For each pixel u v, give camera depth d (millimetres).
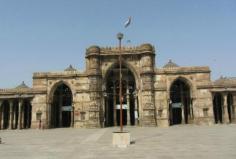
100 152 23641
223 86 64688
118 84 70312
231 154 20891
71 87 67562
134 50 67125
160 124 63750
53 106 69625
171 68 66250
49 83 68250
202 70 65688
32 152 24500
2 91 68438
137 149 25109
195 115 64375
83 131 53438
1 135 47469
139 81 66438
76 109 66312
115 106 68188
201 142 29625
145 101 64062
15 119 69812
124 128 59938
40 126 66062
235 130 44906
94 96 64625
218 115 68750
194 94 65062
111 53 67500
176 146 26750
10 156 22125
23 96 67500
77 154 22719
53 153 23641
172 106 68000
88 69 66812
